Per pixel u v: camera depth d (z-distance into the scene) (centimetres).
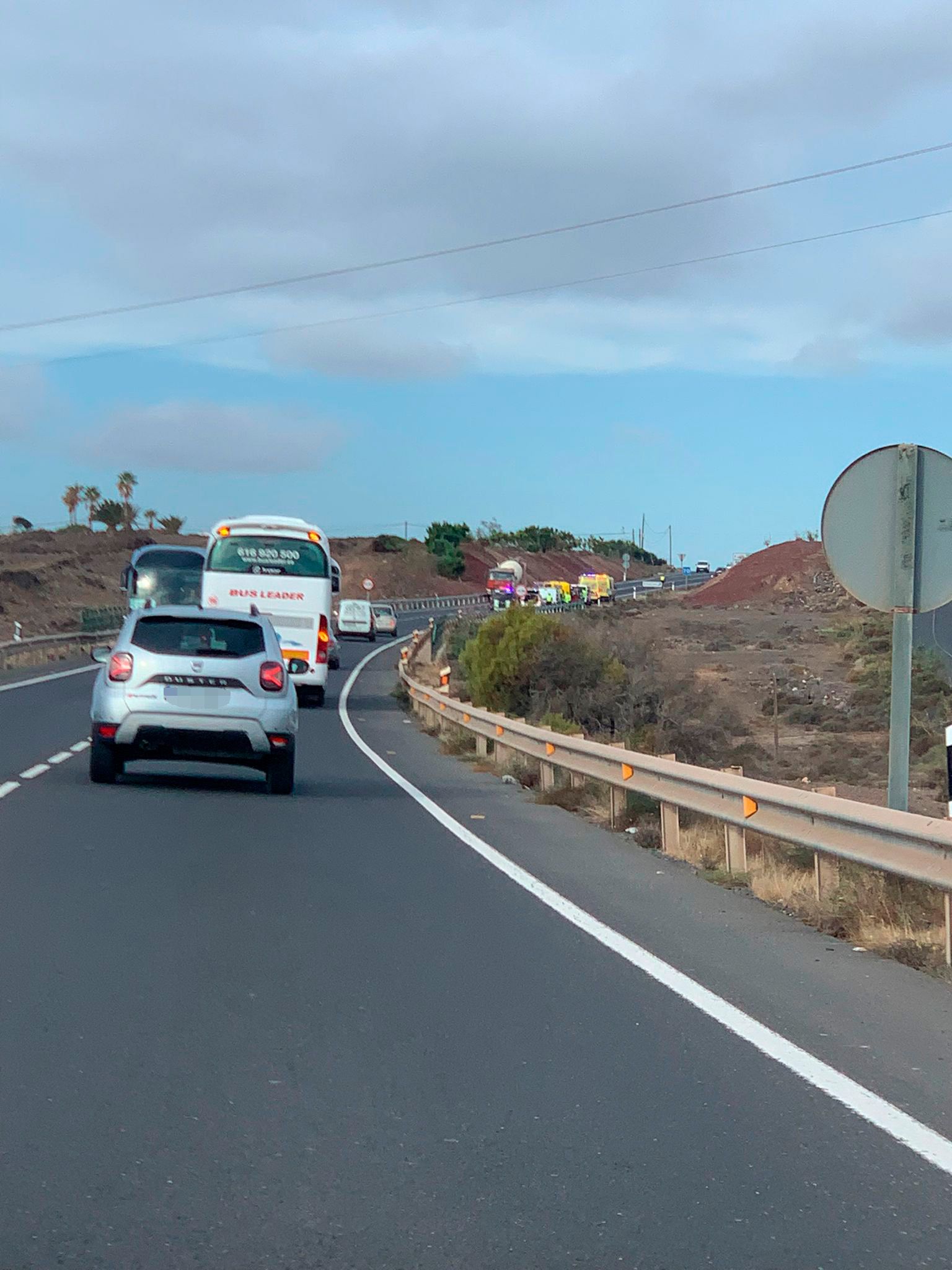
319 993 796
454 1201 510
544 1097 629
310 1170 537
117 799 1598
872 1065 686
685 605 10556
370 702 3956
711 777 1269
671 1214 502
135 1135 568
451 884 1166
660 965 889
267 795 1741
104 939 909
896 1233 489
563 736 1831
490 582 10900
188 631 1681
